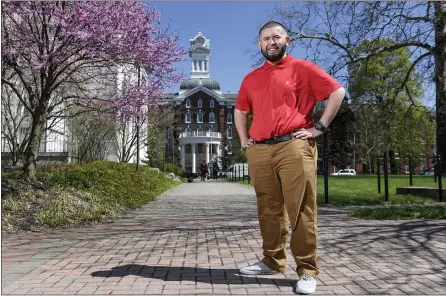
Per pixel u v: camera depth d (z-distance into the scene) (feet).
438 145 62.18
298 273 12.89
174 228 25.16
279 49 12.89
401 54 55.88
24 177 33.09
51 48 28.81
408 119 62.18
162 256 17.35
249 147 13.57
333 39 51.62
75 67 33.58
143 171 64.75
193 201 44.37
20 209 27.17
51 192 32.04
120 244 20.07
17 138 53.06
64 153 56.29
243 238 21.44
